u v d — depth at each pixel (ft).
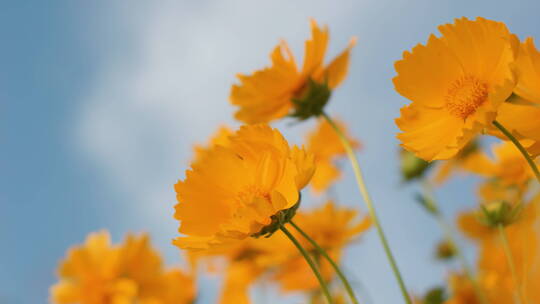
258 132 1.50
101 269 2.66
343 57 2.02
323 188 2.93
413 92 1.45
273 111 1.99
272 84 1.96
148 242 2.73
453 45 1.44
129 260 2.67
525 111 1.38
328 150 2.97
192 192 1.51
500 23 1.41
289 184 1.48
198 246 1.47
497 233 1.88
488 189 1.99
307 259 1.42
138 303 2.57
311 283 2.11
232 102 1.98
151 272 2.66
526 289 1.34
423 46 1.45
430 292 1.95
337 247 2.22
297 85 1.98
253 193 1.50
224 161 1.52
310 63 1.98
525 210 1.55
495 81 1.42
